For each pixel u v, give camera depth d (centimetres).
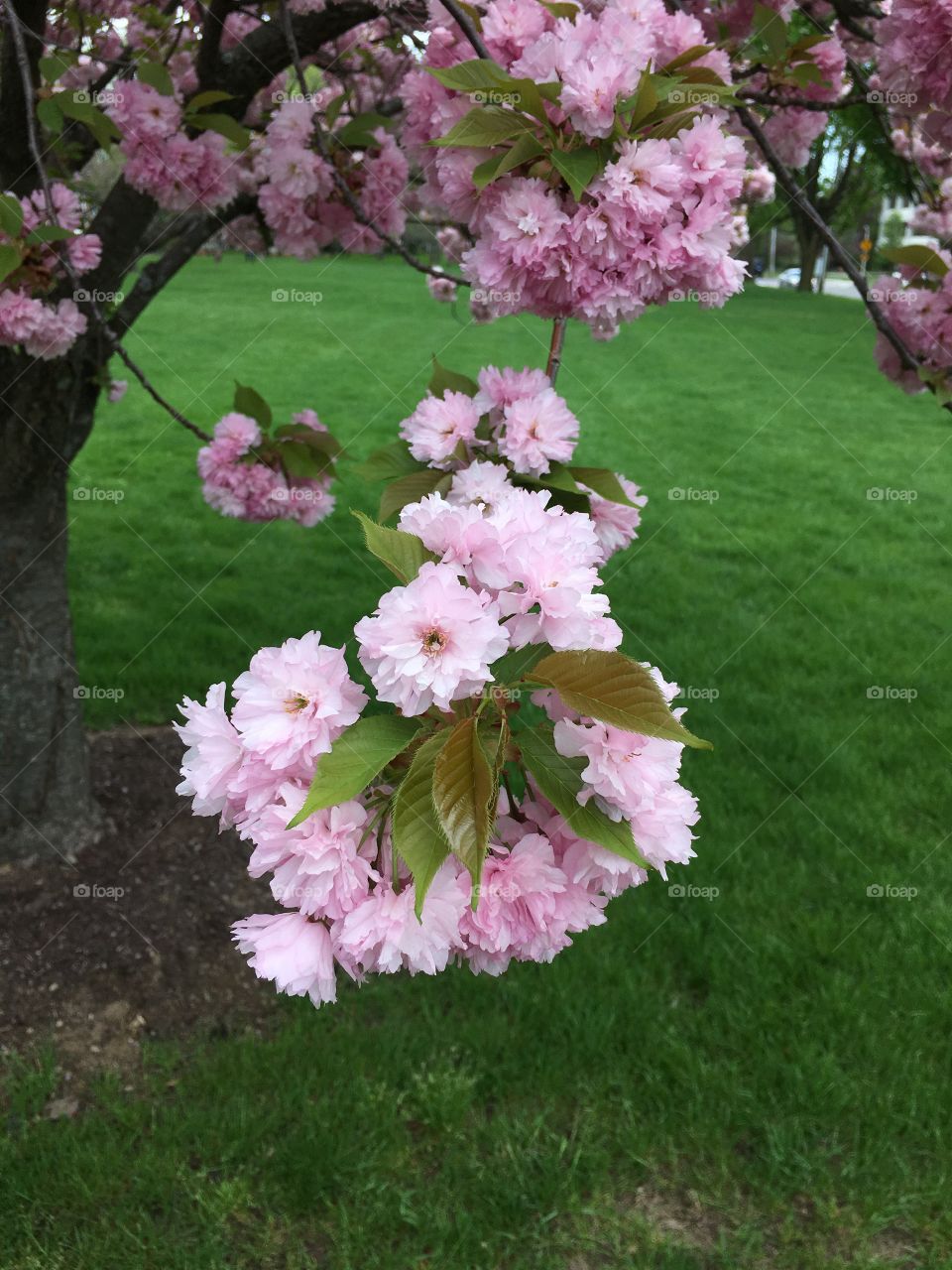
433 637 87
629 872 103
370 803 96
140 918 328
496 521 100
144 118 279
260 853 93
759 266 2736
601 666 90
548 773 96
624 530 197
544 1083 273
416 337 1380
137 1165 248
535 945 102
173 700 472
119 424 983
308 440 358
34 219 250
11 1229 236
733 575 659
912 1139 262
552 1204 245
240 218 362
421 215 327
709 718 471
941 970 316
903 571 675
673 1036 291
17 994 301
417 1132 264
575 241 142
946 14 186
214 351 1269
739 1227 240
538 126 140
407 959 100
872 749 449
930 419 1120
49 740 350
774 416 1096
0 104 274
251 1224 239
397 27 277
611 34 143
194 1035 297
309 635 93
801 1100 267
